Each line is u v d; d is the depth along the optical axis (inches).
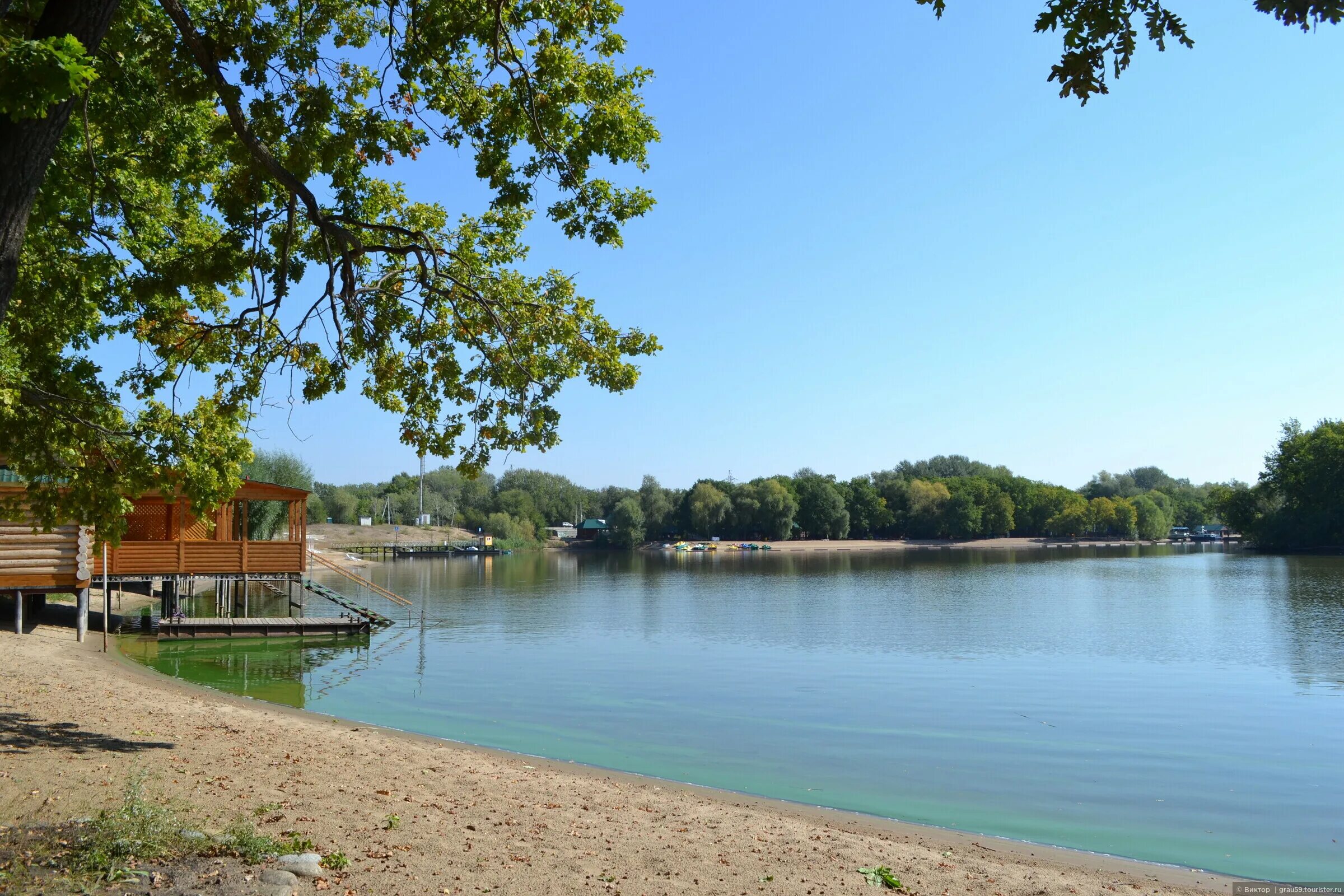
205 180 400.8
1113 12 225.6
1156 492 6437.0
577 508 6141.7
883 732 627.8
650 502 5255.9
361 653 1040.8
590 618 1483.8
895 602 1775.3
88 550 867.4
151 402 388.5
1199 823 426.9
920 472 6875.0
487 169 347.9
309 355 383.9
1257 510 3752.5
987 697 770.2
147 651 987.9
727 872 293.9
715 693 784.3
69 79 190.1
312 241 376.5
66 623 1050.1
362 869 251.9
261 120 325.7
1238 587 2064.5
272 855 246.5
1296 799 469.7
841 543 5251.0
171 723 482.3
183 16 288.7
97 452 374.0
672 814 382.6
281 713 596.1
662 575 2810.0
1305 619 1408.7
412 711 683.4
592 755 544.1
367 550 4281.5
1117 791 480.7
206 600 1633.9
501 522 5162.4
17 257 211.0
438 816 328.8
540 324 390.6
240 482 406.9
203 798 318.7
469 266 395.2
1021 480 5964.6
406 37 332.8
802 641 1171.9
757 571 3029.0
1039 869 341.1
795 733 621.9
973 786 490.3
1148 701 754.8
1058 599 1824.6
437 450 398.3
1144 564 3248.0
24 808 283.4
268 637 1134.4
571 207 356.5
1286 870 359.3
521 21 335.6
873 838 370.9
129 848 233.6
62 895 202.2
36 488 373.7
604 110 336.5
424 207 405.1
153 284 357.1
